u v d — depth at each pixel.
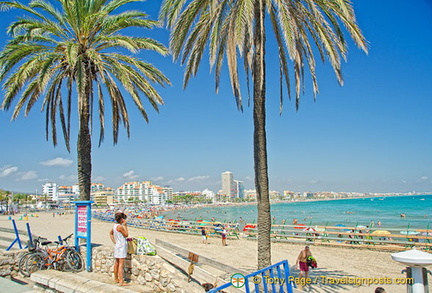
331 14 9.82
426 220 55.66
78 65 11.29
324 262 15.16
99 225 39.88
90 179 11.98
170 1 9.29
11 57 11.50
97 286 5.96
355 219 63.69
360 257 16.50
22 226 35.38
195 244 22.16
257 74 9.30
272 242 22.28
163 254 8.07
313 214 89.06
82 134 11.89
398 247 18.03
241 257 16.72
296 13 9.70
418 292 4.85
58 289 6.37
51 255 8.73
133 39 12.99
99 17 12.29
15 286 7.50
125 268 8.09
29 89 12.56
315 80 10.34
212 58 8.96
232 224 26.86
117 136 14.71
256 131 9.16
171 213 133.00
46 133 13.28
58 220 54.50
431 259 4.73
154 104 14.55
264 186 8.97
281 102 10.42
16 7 11.55
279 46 10.52
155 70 13.88
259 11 9.16
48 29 12.27
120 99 14.22
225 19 9.30
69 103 13.76
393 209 102.31
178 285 6.88
